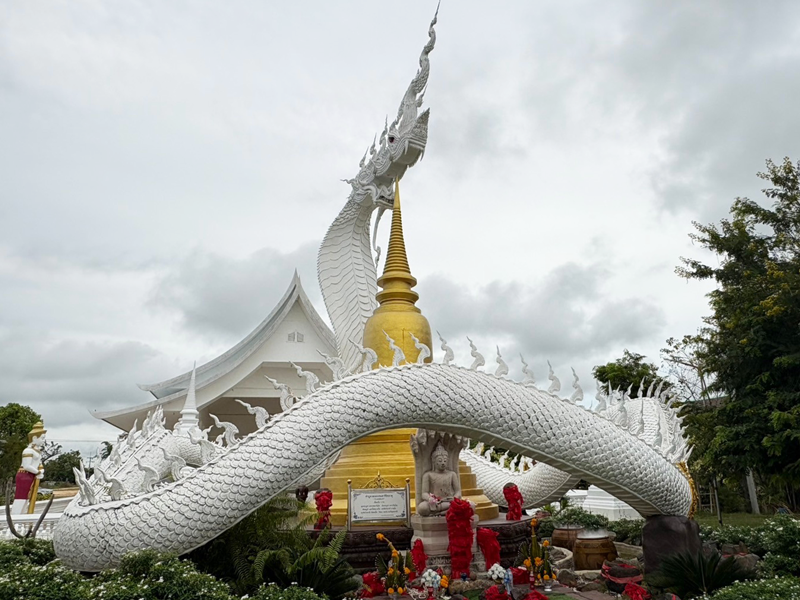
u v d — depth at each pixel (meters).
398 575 9.23
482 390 10.16
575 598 9.80
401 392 9.79
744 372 21.00
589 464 10.29
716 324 23.30
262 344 30.09
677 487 10.83
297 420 9.23
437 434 11.34
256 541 8.92
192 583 6.81
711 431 21.61
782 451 19.19
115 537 7.71
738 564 9.47
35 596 6.37
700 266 23.73
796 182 23.28
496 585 9.29
